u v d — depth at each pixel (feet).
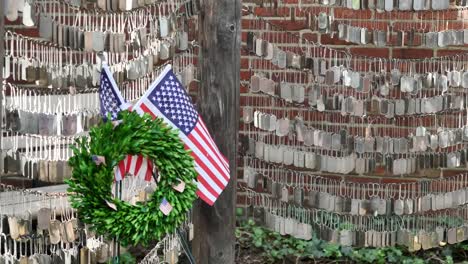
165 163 9.71
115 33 12.50
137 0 12.57
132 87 13.71
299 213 15.05
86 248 12.31
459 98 14.47
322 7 16.76
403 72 16.69
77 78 12.19
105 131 9.65
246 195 17.08
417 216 15.79
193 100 16.15
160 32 13.15
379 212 14.57
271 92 14.07
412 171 14.65
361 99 16.12
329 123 16.85
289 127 14.33
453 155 14.61
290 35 16.06
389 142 14.44
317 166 14.42
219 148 12.85
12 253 13.30
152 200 9.70
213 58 12.71
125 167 9.87
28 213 12.73
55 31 11.62
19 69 11.73
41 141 13.17
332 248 16.31
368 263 16.19
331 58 15.34
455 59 16.39
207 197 11.46
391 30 15.69
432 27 16.60
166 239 13.76
